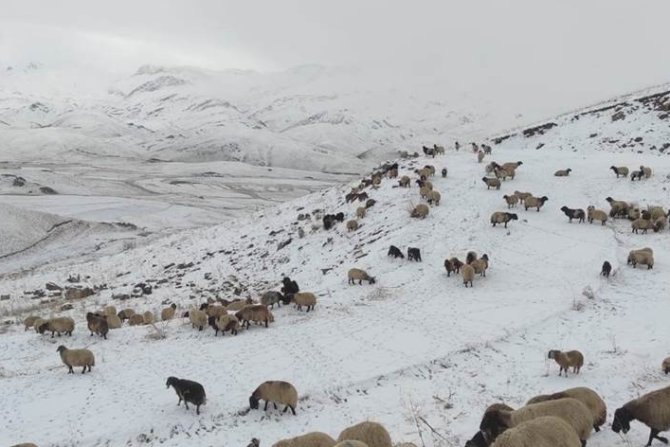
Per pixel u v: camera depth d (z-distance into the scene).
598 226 30.47
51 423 15.18
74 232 70.06
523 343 18.58
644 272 24.25
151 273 41.75
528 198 33.06
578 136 52.81
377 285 26.50
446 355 18.08
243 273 36.28
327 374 17.28
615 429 11.54
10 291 42.00
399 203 36.25
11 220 68.19
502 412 11.25
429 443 12.59
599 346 17.61
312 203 45.94
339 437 11.48
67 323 22.67
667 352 16.47
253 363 18.56
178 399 16.19
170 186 128.75
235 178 162.75
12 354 21.12
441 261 28.16
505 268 26.52
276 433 14.19
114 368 18.88
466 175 39.78
